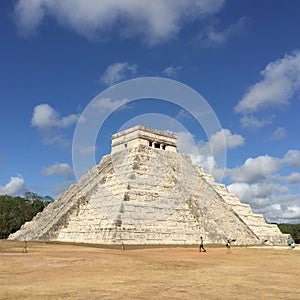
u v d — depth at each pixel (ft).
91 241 157.69
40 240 179.42
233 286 54.70
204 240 169.89
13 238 205.36
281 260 98.68
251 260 98.07
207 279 61.67
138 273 67.97
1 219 266.16
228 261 94.79
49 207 215.31
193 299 44.83
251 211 220.84
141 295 46.91
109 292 48.67
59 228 179.42
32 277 61.62
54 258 91.91
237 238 182.50
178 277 63.62
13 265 77.77
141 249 131.64
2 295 46.52
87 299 44.21
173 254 112.98
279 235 211.00
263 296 47.26
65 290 49.88
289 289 52.65
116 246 140.56
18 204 285.23
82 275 64.23
